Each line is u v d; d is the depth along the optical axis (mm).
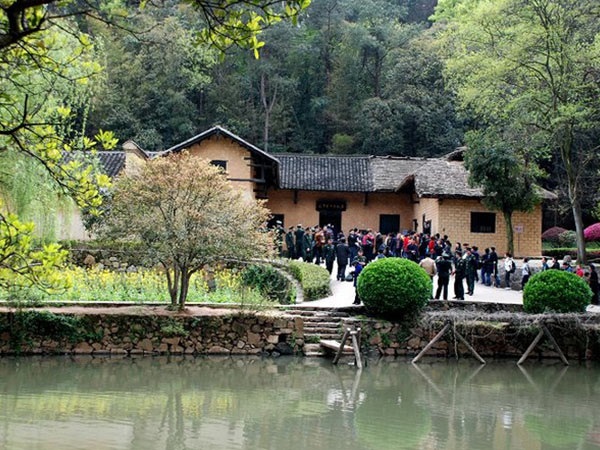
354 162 42125
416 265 20531
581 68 27422
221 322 19641
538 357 20422
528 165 31578
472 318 20250
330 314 20828
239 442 11852
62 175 6594
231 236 19609
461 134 49281
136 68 49156
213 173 19906
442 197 33906
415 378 17781
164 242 19328
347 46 54656
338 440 12172
